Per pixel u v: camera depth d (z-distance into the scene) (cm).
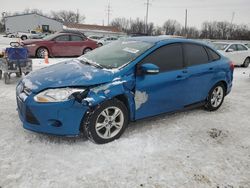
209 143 400
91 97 347
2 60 705
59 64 437
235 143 407
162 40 455
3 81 743
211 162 345
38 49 1357
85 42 1480
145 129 433
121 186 288
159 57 429
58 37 1403
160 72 425
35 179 290
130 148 366
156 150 366
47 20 6238
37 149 349
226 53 1370
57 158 331
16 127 414
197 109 562
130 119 402
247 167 339
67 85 345
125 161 334
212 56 531
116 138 386
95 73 372
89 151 351
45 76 374
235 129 463
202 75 492
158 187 290
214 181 306
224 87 564
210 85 520
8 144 358
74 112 344
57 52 1404
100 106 356
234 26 6969
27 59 729
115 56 427
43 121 343
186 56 472
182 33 7556
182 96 464
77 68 395
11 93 613
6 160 321
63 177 296
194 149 377
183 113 528
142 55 409
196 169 327
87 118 354
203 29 7288
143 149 366
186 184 297
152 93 412
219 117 519
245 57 1448
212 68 513
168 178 306
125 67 389
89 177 299
